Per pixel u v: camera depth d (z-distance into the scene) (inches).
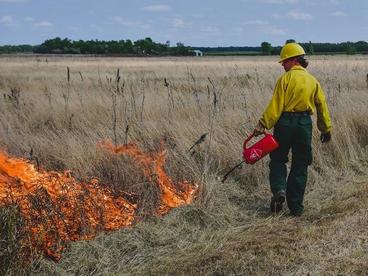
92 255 171.5
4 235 156.6
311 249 174.2
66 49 3976.4
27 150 243.0
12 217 158.4
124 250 176.6
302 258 167.6
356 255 168.6
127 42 3929.6
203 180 222.5
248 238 185.5
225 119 311.1
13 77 875.4
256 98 379.6
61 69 1237.1
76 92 461.1
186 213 201.3
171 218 197.6
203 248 177.9
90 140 258.8
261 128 208.8
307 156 210.5
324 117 217.2
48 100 403.5
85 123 323.0
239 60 2326.5
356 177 261.0
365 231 187.8
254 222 203.6
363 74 695.1
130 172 216.4
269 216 209.8
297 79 207.9
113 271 164.4
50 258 168.4
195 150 259.1
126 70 1216.8
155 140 269.6
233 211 213.9
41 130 311.4
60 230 176.6
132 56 3388.3
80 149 233.8
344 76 640.4
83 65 1539.1
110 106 368.8
